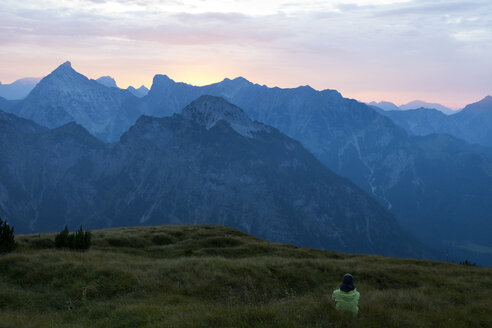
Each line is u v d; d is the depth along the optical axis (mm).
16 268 21484
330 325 11984
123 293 18641
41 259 23344
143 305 15242
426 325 13586
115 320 13625
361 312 13852
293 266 26906
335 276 26984
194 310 14250
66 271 21031
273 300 19453
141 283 19703
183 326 11828
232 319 12250
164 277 20953
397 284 27000
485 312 16750
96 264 22375
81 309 16031
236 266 23922
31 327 12547
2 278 20438
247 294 19812
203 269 22578
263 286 21953
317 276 26203
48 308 16844
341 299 13000
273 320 12258
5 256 23375
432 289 23922
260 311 13125
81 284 19312
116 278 20203
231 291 19922
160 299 17516
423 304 17594
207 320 12281
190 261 24672
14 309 16500
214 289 19953
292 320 12312
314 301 15555
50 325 13031
